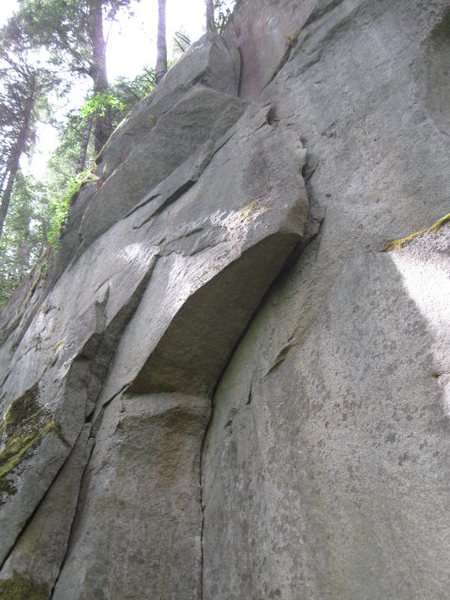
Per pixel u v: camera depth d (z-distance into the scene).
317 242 3.36
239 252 3.35
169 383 3.67
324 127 3.92
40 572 3.08
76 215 6.62
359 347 2.73
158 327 3.71
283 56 5.05
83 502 3.41
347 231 3.23
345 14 4.42
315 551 2.50
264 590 2.67
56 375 4.15
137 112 6.80
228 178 4.23
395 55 3.78
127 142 6.59
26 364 5.86
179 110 5.74
